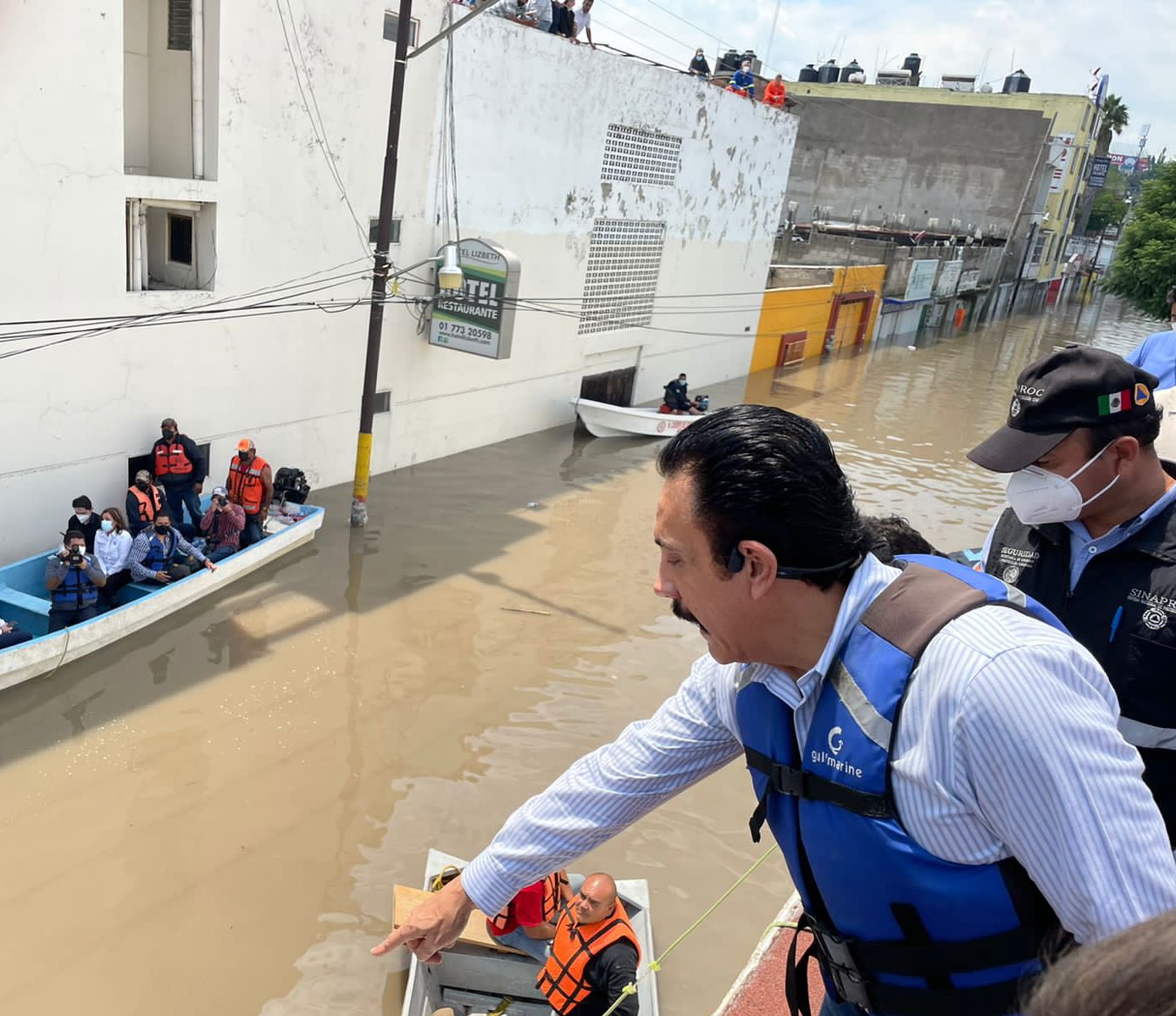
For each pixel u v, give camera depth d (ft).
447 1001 20.27
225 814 26.00
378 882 24.20
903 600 5.01
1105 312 208.95
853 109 163.63
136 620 33.09
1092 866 4.28
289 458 45.60
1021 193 154.61
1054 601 8.36
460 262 48.67
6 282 31.94
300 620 36.42
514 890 7.04
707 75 77.87
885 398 92.27
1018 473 8.21
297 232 42.24
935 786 4.64
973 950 4.91
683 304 78.18
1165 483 8.11
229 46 36.99
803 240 129.80
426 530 46.29
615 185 64.13
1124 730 7.79
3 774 26.35
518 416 62.08
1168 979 2.62
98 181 33.73
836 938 5.51
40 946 21.30
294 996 20.65
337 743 29.55
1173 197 111.75
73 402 35.04
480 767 29.22
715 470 4.92
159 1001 20.21
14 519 34.09
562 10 56.90
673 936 23.25
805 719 5.27
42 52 31.07
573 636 38.11
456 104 48.73
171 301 37.52
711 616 5.30
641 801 6.71
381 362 49.14
